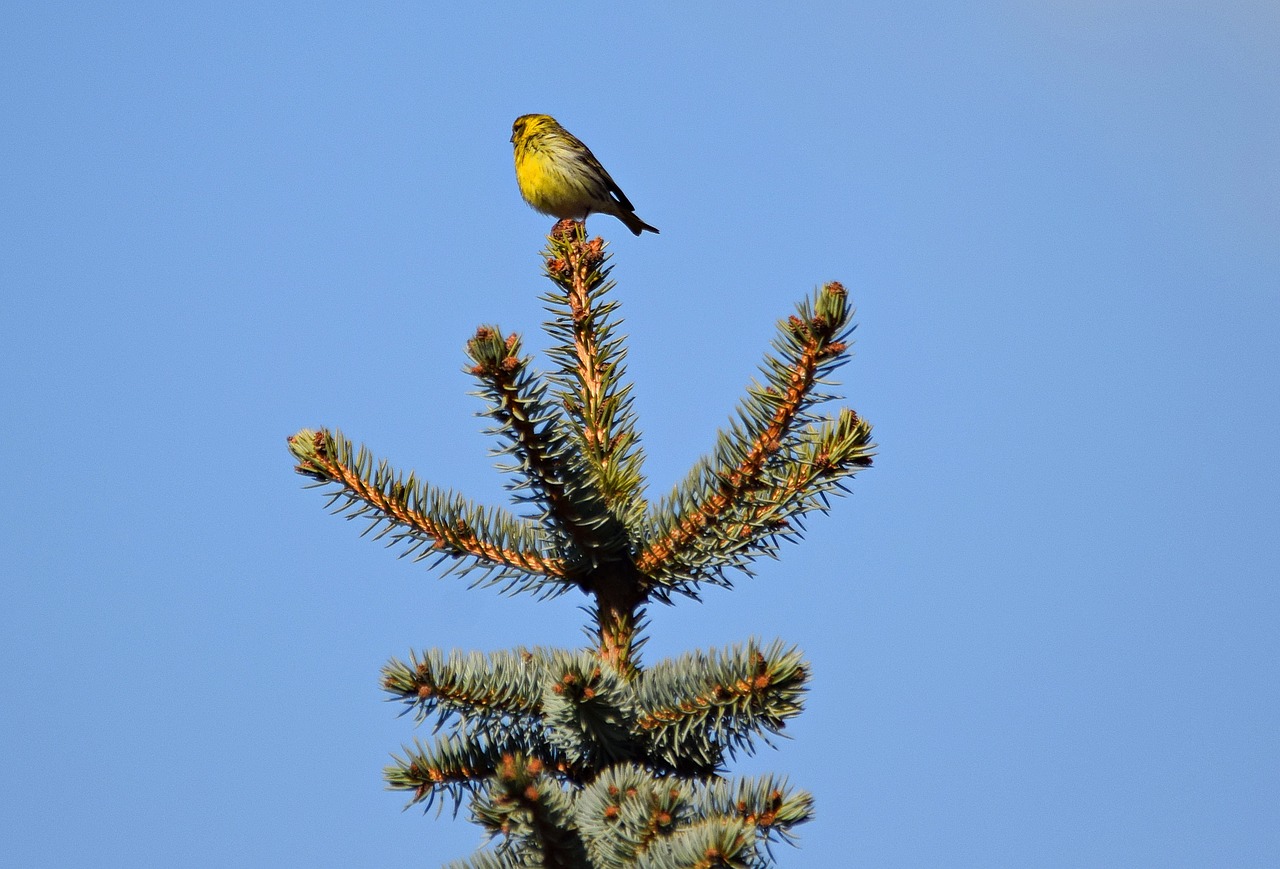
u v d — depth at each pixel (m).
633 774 7.27
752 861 6.55
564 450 8.48
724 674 8.02
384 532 9.09
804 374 8.92
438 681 8.17
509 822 6.70
